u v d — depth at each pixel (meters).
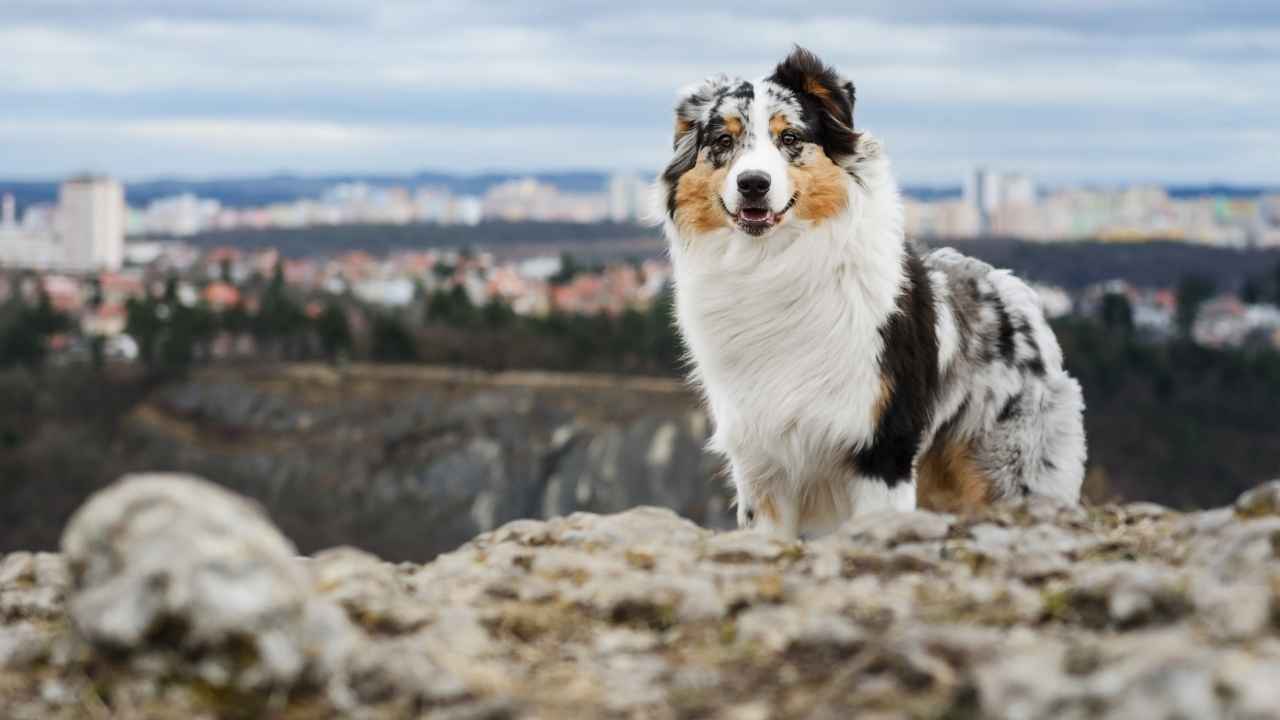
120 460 112.31
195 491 3.93
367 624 4.73
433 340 130.50
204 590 3.69
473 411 117.12
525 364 124.00
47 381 117.94
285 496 113.62
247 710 3.70
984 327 8.45
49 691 4.12
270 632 3.74
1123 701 3.29
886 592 4.86
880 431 7.73
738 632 4.50
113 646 3.70
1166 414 97.69
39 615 5.61
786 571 5.39
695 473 111.31
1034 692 3.41
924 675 3.79
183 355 124.25
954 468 8.52
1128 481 90.00
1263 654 3.73
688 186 8.04
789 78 7.91
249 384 121.31
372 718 3.82
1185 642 3.88
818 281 7.68
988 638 4.01
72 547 3.85
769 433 7.82
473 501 113.81
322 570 5.21
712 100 8.00
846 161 7.86
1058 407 8.60
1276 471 95.12
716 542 5.76
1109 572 4.56
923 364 7.89
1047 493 8.54
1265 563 4.77
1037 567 5.06
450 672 4.20
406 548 109.12
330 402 119.69
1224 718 3.20
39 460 108.25
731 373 7.93
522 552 5.85
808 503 8.03
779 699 3.89
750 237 7.73
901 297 7.82
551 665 4.38
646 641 4.58
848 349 7.65
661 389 118.50
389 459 116.50
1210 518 5.57
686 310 8.15
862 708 3.71
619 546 5.96
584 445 113.88
